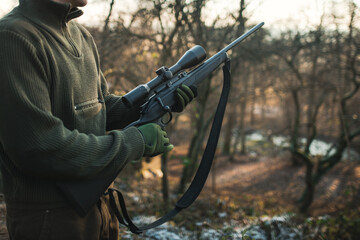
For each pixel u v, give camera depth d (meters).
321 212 9.45
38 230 1.03
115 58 4.79
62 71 1.04
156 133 1.21
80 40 1.22
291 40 9.10
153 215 4.33
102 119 1.26
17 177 1.04
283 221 4.04
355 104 9.80
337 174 12.07
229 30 5.11
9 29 0.93
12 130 0.91
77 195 1.03
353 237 4.32
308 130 10.91
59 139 0.94
